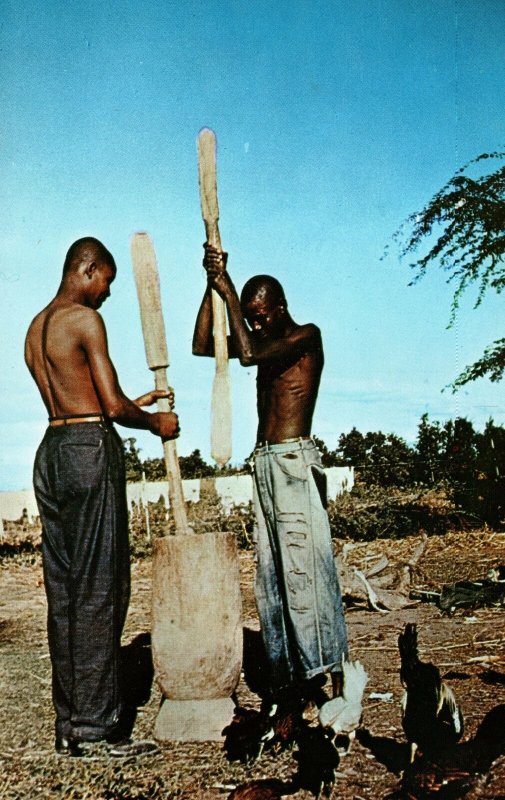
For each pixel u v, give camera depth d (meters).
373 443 18.00
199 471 16.19
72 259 3.95
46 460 3.82
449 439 13.33
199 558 3.94
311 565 4.01
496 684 4.51
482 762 2.94
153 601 3.96
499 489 11.87
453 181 10.52
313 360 4.19
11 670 5.39
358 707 3.06
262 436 4.20
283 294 4.20
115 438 3.86
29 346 3.95
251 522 11.73
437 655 5.27
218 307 4.17
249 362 4.00
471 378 10.88
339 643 4.02
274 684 4.17
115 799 3.19
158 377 4.10
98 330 3.79
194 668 3.89
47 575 3.83
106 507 3.78
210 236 4.12
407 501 14.27
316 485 4.08
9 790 3.30
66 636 3.77
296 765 3.41
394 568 8.55
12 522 14.71
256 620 6.77
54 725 4.14
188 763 3.53
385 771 3.32
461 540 10.76
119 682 3.79
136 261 4.11
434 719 3.05
